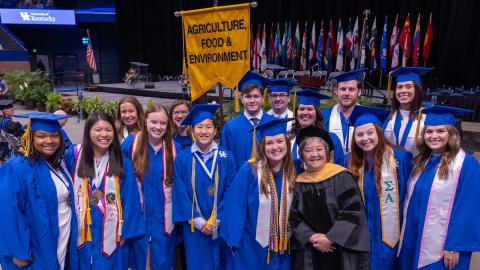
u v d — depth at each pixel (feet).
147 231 10.55
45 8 83.82
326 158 9.05
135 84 68.90
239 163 12.22
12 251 8.19
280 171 9.27
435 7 49.65
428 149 9.39
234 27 13.24
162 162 10.59
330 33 53.57
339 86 12.14
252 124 12.25
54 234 8.71
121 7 81.97
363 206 8.89
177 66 84.53
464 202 8.65
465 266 8.92
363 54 41.78
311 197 8.84
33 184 8.48
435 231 8.93
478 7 45.73
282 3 66.13
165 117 10.36
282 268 9.32
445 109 9.01
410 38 47.19
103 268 9.38
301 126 11.91
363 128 9.35
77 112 43.78
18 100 55.26
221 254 10.46
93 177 9.32
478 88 45.24
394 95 12.31
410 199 9.43
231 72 13.61
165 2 82.58
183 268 11.76
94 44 84.28
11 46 67.87
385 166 9.38
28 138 8.57
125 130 13.00
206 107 10.04
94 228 9.32
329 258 8.90
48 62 81.76
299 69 60.44
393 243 9.53
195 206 10.04
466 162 8.79
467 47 46.75
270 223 9.11
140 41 86.22
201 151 10.17
